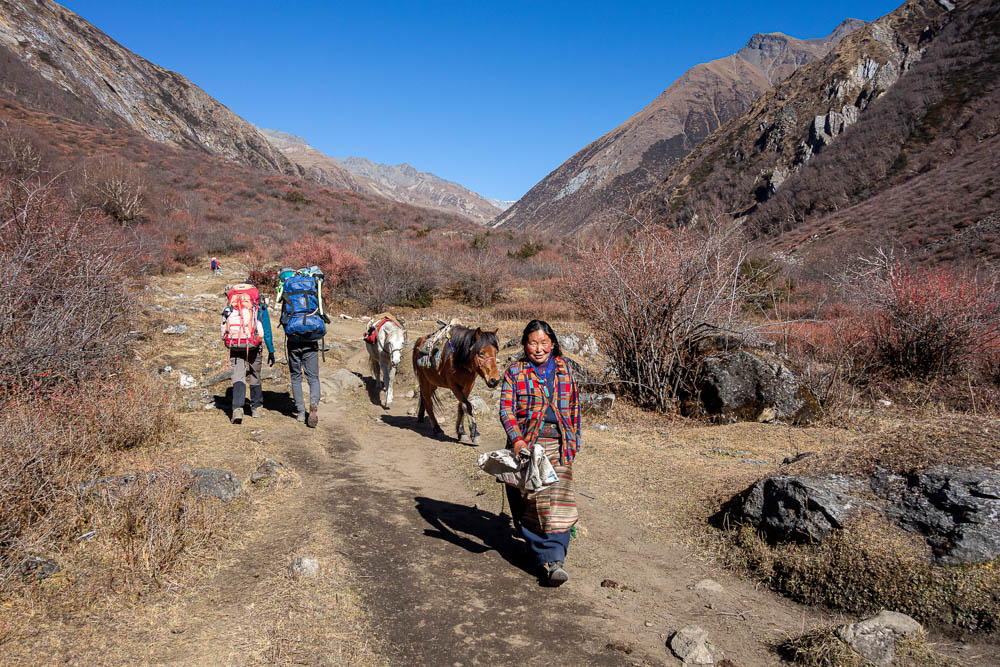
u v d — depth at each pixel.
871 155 70.94
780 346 10.23
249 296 6.67
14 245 6.32
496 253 32.12
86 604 2.87
